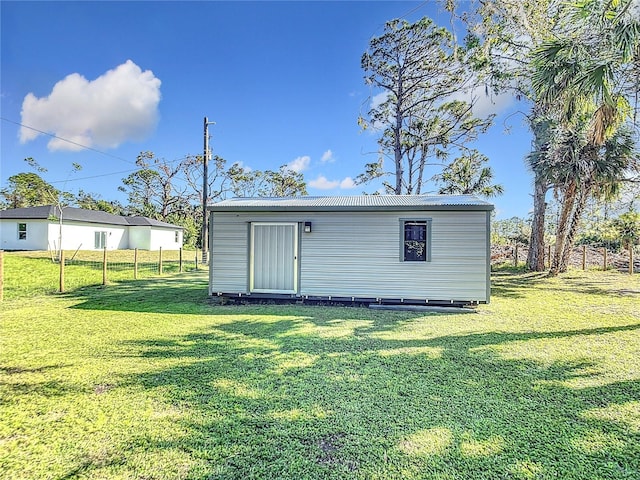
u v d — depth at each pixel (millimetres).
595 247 18266
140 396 3035
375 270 7289
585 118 7488
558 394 3123
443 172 18734
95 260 16422
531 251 14781
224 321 5875
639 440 2391
